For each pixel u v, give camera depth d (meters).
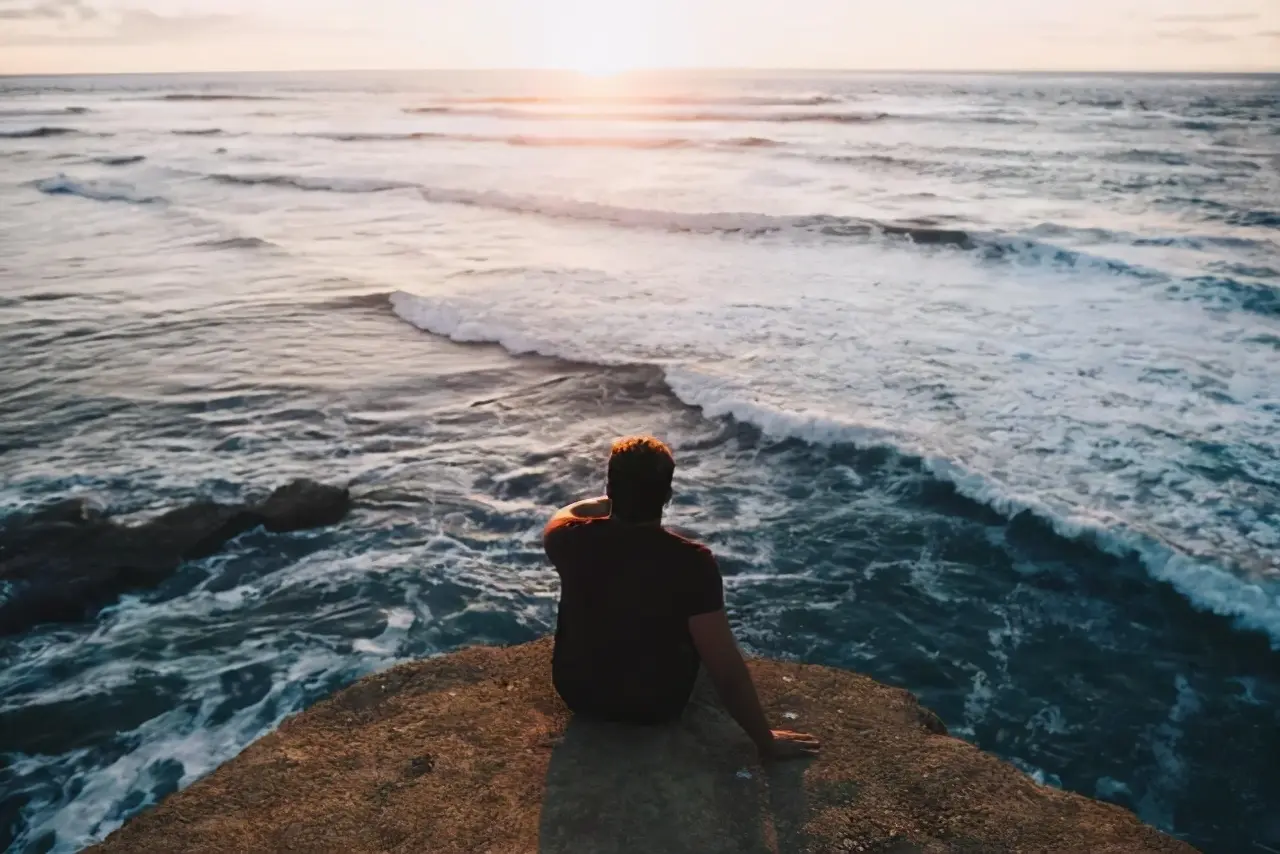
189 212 24.78
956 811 2.94
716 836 2.79
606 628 3.11
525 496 8.48
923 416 9.72
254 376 11.51
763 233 20.44
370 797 3.03
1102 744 5.51
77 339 12.99
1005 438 9.12
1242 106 60.56
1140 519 7.51
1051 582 7.05
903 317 13.46
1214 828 4.91
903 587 7.07
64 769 5.14
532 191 27.30
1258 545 7.06
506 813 2.91
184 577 7.04
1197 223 20.48
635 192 26.88
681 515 8.20
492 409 10.51
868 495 8.44
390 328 13.71
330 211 24.86
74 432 9.63
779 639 6.51
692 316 13.77
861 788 3.04
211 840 2.85
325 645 6.29
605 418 10.27
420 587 7.00
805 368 11.32
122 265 18.14
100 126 59.31
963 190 26.52
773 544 7.71
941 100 73.31
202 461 8.94
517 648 4.03
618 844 2.75
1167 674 6.06
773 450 9.43
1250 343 11.76
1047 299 14.29
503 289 15.64
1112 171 29.27
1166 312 13.30
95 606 6.61
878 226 19.52
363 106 85.06
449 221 23.11
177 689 5.80
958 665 6.22
